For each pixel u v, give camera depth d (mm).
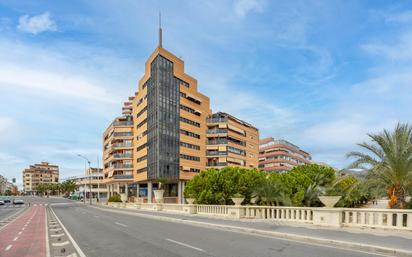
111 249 11703
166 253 10586
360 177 18281
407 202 16938
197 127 80250
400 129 17062
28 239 15445
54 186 174875
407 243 10891
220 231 16609
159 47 72312
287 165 125750
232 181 34500
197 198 35250
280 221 19500
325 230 14680
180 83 76375
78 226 21594
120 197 65875
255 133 97750
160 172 68000
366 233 13422
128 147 84875
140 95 81312
